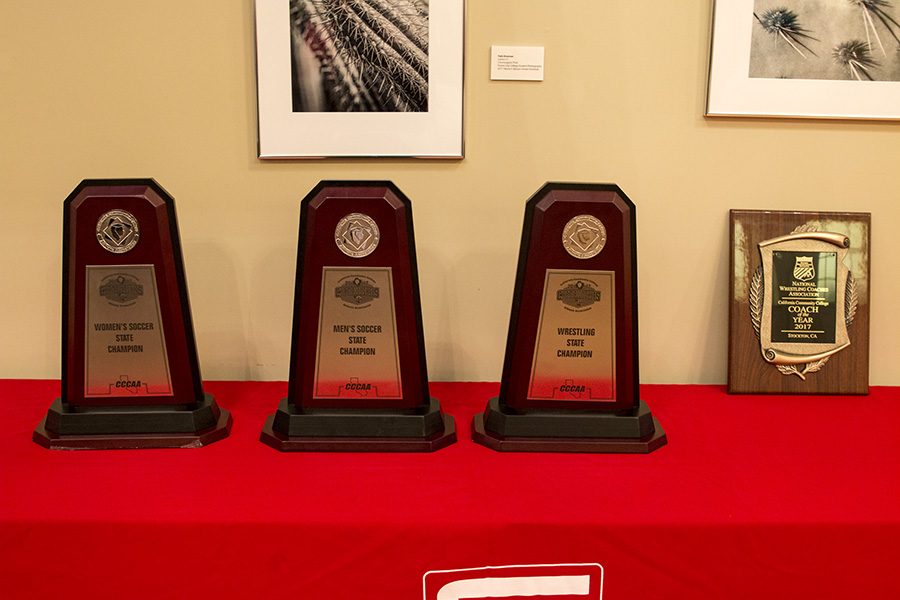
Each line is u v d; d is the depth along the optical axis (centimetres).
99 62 121
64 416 103
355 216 100
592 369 104
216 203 126
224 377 132
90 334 103
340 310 102
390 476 95
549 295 102
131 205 100
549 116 123
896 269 129
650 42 121
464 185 125
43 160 124
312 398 104
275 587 86
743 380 125
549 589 87
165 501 88
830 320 125
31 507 87
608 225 100
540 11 120
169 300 103
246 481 94
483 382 132
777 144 125
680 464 99
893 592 87
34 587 87
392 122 122
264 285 129
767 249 124
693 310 130
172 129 123
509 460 100
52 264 128
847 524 85
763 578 87
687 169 125
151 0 119
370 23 119
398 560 86
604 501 89
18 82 121
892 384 132
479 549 85
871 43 121
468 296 129
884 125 124
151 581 86
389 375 103
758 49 121
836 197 127
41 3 119
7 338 130
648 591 87
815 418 116
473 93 122
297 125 122
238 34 121
